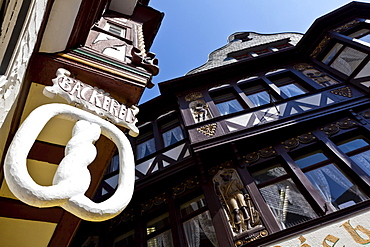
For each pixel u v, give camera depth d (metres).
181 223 5.66
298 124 6.57
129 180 1.70
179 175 6.52
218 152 6.45
